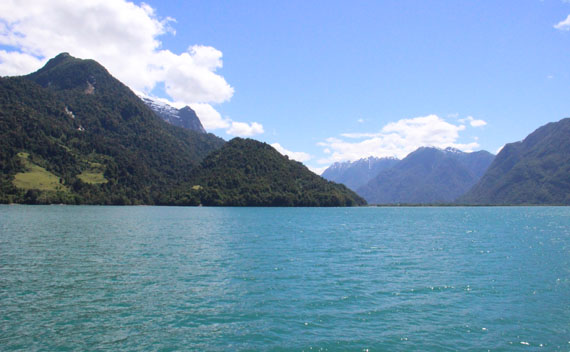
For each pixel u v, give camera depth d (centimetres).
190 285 2728
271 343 1723
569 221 11206
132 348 1659
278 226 8350
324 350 1656
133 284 2739
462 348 1689
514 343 1747
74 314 2075
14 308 2162
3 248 4381
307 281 2889
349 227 8412
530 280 2970
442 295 2517
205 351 1638
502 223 10256
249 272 3198
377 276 3086
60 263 3512
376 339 1773
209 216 12188
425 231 7475
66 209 14825
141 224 8300
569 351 1669
